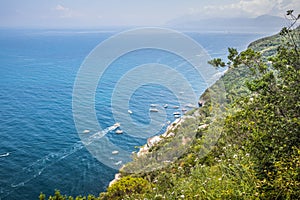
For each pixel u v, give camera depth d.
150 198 3.44
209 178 3.28
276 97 3.80
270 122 3.60
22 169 21.73
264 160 3.21
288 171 2.66
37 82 55.72
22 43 153.00
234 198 2.66
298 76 3.81
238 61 4.04
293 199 2.48
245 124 3.88
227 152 3.88
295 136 3.41
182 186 3.35
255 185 2.74
